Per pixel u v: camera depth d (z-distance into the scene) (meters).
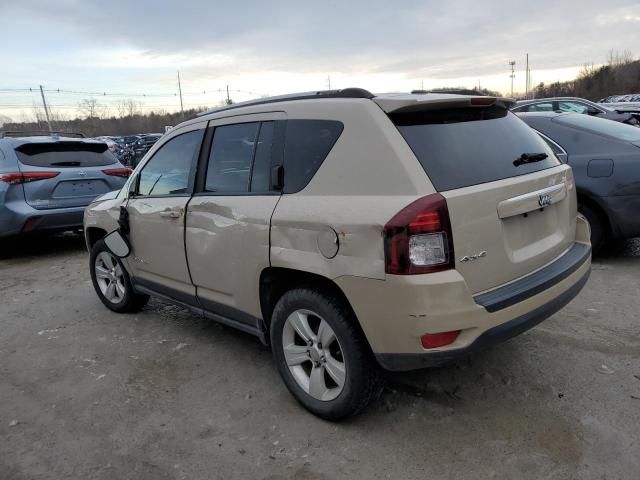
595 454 2.68
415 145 2.69
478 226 2.65
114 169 8.11
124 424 3.22
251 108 3.47
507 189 2.80
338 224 2.71
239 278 3.39
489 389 3.34
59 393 3.65
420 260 2.48
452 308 2.52
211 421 3.21
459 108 3.01
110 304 5.20
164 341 4.44
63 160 7.68
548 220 3.18
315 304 2.93
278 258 3.04
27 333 4.80
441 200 2.52
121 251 4.55
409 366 2.64
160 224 4.05
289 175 3.10
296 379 3.21
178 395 3.54
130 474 2.77
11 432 3.20
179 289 4.07
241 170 3.45
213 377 3.76
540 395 3.24
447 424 3.01
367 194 2.69
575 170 5.33
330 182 2.87
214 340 4.39
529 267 2.96
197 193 3.76
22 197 7.24
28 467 2.86
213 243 3.55
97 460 2.89
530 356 3.71
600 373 3.44
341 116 2.91
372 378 2.86
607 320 4.21
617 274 5.21
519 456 2.70
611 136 5.34
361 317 2.70
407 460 2.73
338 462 2.76
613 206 5.21
